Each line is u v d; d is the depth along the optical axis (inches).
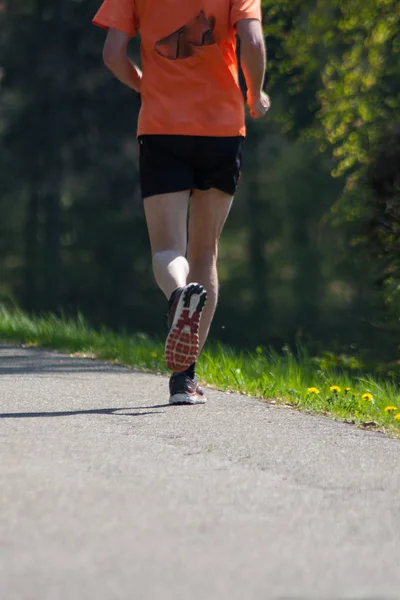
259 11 578.9
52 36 3799.2
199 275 596.7
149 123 569.0
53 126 3777.1
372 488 382.0
